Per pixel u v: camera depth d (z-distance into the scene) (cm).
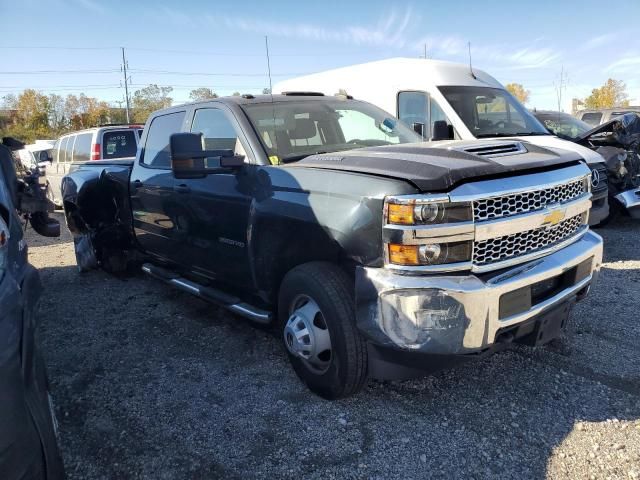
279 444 287
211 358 394
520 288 277
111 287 584
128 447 288
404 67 791
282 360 385
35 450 191
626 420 296
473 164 280
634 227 794
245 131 379
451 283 259
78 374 376
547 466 262
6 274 200
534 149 341
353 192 286
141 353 407
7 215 227
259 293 373
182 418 314
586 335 405
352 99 477
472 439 284
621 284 519
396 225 262
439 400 323
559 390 329
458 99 741
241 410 321
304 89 953
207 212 399
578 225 340
